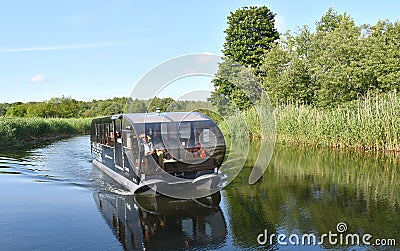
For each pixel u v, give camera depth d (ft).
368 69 76.59
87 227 23.75
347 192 31.94
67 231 22.98
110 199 31.01
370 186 34.09
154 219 25.40
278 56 102.99
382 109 57.67
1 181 38.73
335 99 81.66
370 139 57.52
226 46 127.65
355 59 81.00
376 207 27.27
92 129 50.14
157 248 20.20
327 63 84.89
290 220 24.73
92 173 43.21
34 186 36.27
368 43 80.28
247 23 124.36
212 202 29.73
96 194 32.86
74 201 30.42
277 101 90.89
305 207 27.71
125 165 34.50
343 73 79.20
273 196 31.27
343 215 25.54
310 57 102.42
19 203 29.78
